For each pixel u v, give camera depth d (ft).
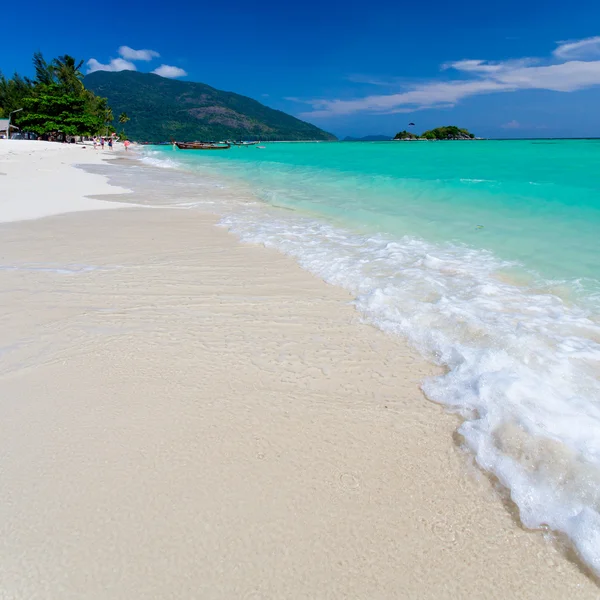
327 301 13.92
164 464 7.34
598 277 14.73
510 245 19.02
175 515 6.40
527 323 11.43
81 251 19.47
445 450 7.60
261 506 6.56
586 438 7.38
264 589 5.42
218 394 9.25
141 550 5.89
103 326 12.30
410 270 15.98
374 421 8.40
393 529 6.19
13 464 7.34
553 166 52.19
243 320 12.67
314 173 56.34
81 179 48.93
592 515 6.11
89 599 5.31
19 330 12.05
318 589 5.43
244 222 25.50
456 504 6.56
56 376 9.89
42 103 187.21
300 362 10.45
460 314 11.98
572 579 5.49
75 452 7.60
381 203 31.07
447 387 9.22
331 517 6.38
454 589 5.42
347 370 10.09
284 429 8.21
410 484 6.94
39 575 5.58
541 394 8.50
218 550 5.90
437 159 71.36
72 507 6.52
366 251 18.89
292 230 23.26
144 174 58.49
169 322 12.55
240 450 7.68
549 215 24.93
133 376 9.87
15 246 20.25
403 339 11.34
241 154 132.87
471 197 31.73
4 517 6.37
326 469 7.26
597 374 9.16
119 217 26.99
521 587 5.42
